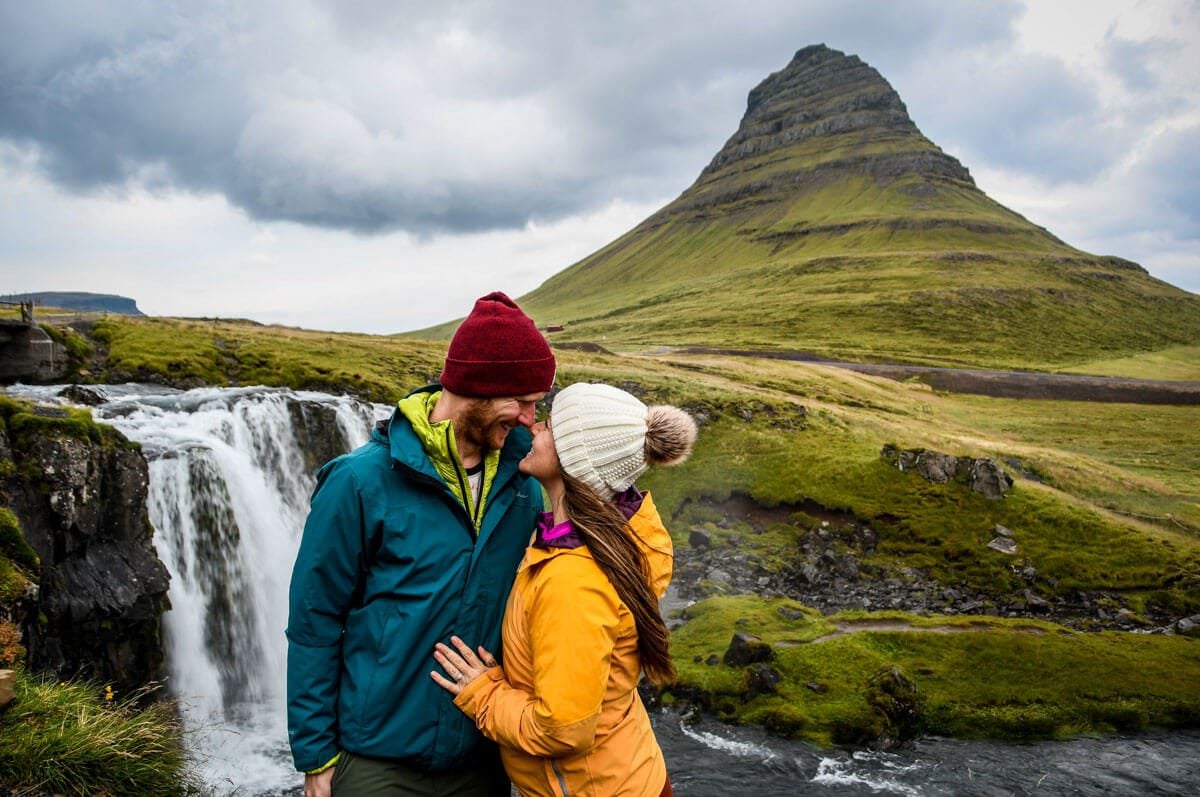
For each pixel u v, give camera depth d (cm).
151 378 3500
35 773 573
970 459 3391
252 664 2169
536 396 350
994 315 15625
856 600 2747
